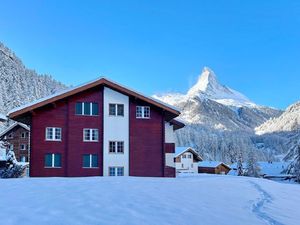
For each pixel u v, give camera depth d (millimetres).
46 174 29656
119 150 31844
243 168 77250
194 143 157125
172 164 35156
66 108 31156
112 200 10250
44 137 30172
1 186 13148
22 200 9828
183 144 153500
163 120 33281
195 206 10219
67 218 7820
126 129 32219
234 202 11586
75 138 30844
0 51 165875
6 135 63250
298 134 74438
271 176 75562
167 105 32594
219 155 142375
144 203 10062
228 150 141750
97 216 8133
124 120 32281
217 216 9070
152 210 9164
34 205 9109
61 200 9945
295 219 9586
